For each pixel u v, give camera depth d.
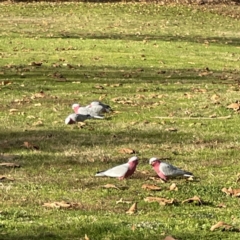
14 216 9.46
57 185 11.16
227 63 26.16
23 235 8.68
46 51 27.45
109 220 9.27
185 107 17.70
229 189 10.98
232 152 13.49
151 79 22.09
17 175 11.71
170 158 12.98
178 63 25.67
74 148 13.55
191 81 21.94
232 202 10.55
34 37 31.06
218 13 40.12
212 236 8.83
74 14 38.47
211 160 12.92
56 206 9.95
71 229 8.87
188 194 10.85
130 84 21.00
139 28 34.94
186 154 13.33
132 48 28.70
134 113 16.83
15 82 20.84
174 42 30.92
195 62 26.02
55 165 12.37
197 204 10.39
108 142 14.05
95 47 28.69
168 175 11.41
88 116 15.82
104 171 11.69
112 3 41.56
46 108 17.33
